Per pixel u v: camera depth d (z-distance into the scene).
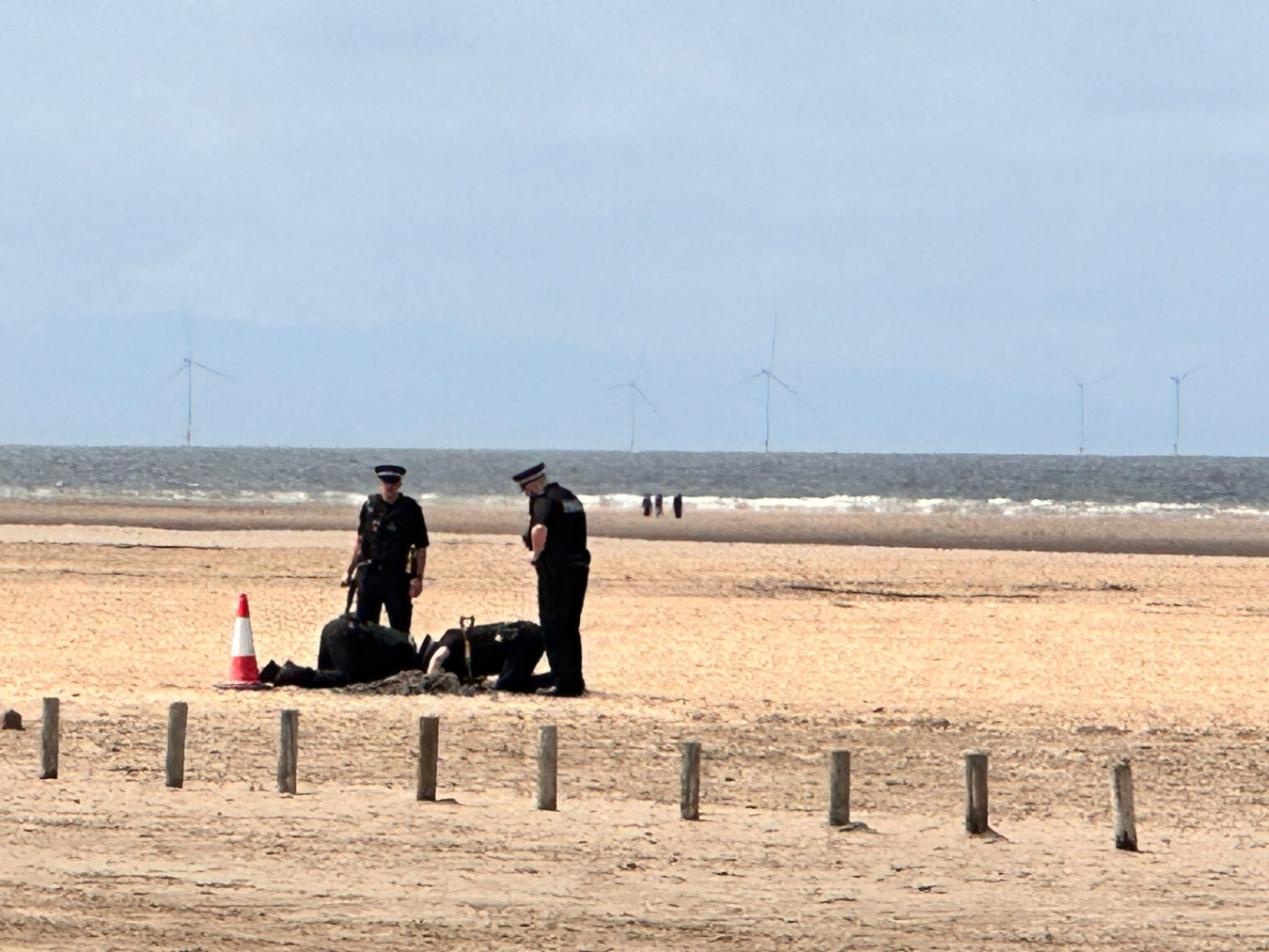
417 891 38.97
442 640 71.25
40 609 99.38
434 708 65.00
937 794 51.88
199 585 118.00
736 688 74.81
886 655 88.50
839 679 78.69
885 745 60.19
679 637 94.44
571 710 65.75
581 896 38.97
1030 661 87.25
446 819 46.03
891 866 42.34
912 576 140.88
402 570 71.69
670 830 45.62
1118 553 184.00
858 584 133.00
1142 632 101.44
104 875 39.56
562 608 69.31
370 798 48.41
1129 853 44.31
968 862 42.94
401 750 56.06
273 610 102.06
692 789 46.97
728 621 103.38
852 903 38.97
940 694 74.31
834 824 46.16
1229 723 67.31
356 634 70.56
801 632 98.25
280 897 38.16
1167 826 47.91
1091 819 48.78
